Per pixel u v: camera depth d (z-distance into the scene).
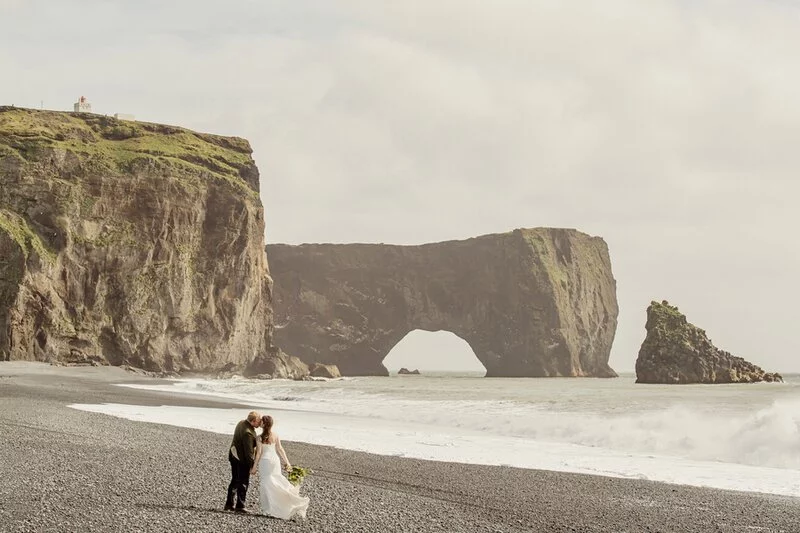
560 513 17.44
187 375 131.62
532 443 31.77
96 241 123.75
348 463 24.58
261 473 15.79
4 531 12.99
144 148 137.75
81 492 16.50
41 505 15.01
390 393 74.69
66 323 117.12
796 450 28.03
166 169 133.88
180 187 134.50
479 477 22.50
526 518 16.78
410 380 169.38
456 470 23.77
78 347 118.50
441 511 16.95
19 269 111.94
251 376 147.50
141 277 127.56
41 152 123.69
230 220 140.75
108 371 109.50
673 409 46.78
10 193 119.94
